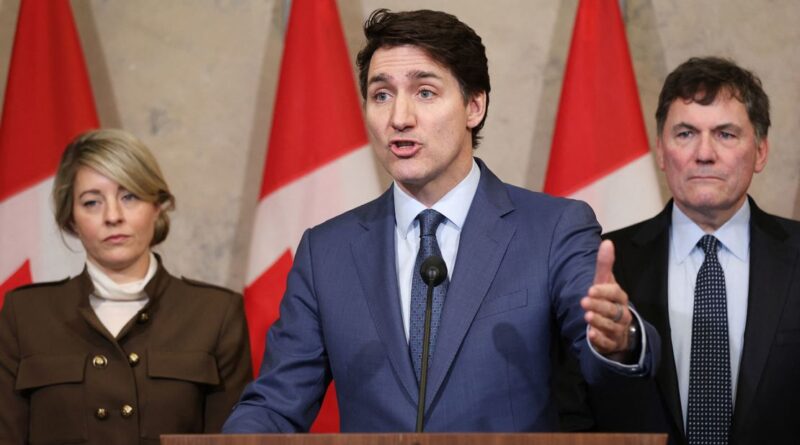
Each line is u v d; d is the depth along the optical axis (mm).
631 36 7098
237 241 7203
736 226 5039
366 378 3875
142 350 5379
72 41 6840
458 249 3965
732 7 7086
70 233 5617
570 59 6621
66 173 5508
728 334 4793
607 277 3150
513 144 7117
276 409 3961
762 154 5148
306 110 6652
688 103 5016
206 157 7234
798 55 7043
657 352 3320
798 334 4676
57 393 5250
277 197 6590
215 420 5438
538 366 3793
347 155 6598
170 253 7207
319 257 4223
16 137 6695
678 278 5000
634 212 6383
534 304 3822
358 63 4191
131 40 7301
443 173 4031
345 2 7203
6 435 5250
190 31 7301
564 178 6469
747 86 5043
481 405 3727
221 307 5621
